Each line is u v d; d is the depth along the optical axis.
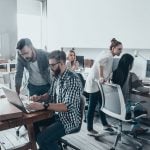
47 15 5.86
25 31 6.27
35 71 2.57
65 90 1.89
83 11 4.71
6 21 6.11
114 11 4.09
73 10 4.95
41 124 2.08
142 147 2.79
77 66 4.70
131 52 3.97
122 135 3.02
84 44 4.80
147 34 3.64
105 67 2.95
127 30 3.92
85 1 4.63
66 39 5.24
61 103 1.86
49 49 5.89
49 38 5.88
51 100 2.17
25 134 3.07
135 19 3.78
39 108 1.80
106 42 4.31
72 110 1.88
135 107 2.71
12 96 1.84
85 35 4.74
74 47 5.05
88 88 3.09
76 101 1.88
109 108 2.75
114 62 3.11
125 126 3.38
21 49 2.33
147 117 3.48
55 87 2.08
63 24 5.28
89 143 2.91
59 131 1.90
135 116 2.67
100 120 3.65
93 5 4.47
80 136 3.12
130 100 3.00
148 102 3.40
